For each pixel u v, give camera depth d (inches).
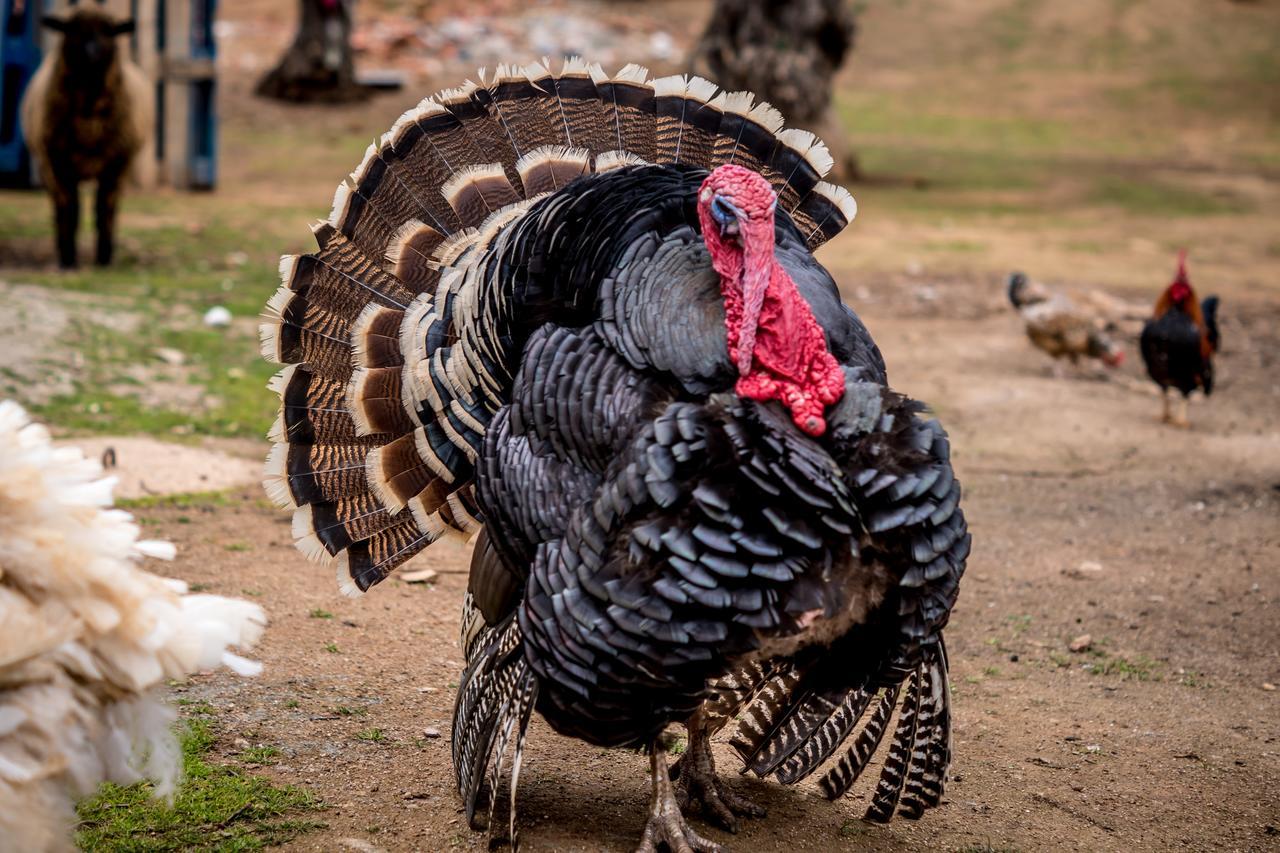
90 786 264.4
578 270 317.4
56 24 896.9
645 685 285.4
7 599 248.5
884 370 327.6
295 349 371.9
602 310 304.2
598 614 279.1
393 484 363.3
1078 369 898.7
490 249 352.8
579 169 383.2
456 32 2507.4
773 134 373.1
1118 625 499.2
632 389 295.4
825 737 331.6
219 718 378.0
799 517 276.4
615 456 291.4
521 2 2787.9
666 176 334.6
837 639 302.5
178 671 265.6
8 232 1090.7
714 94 378.9
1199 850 337.4
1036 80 2468.0
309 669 418.0
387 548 365.1
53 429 626.2
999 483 670.5
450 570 532.1
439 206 384.5
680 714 294.4
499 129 390.3
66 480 268.2
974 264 1221.7
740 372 288.7
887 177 1749.5
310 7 2060.8
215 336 799.1
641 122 384.5
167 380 716.7
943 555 286.2
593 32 2564.0
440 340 354.3
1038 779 373.7
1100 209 1562.5
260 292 922.1
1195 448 736.3
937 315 1034.7
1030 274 1179.3
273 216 1264.8
